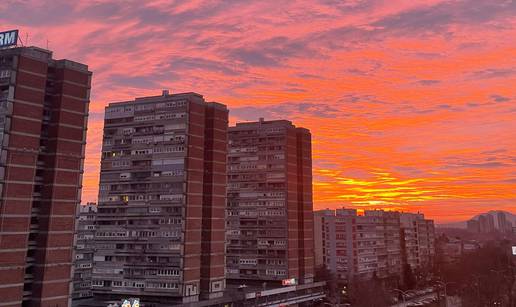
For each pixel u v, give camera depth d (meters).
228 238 162.12
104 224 123.19
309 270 160.75
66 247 87.94
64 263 87.25
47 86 91.06
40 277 83.75
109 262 120.25
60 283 86.06
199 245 117.81
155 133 121.69
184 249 113.25
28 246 83.88
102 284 119.94
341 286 192.25
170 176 117.81
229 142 168.62
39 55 88.06
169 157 118.88
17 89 83.56
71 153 90.81
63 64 91.62
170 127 120.31
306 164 168.00
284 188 157.25
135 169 122.56
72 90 92.38
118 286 118.06
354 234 196.50
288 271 151.88
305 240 161.00
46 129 89.88
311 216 166.62
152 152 121.12
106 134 128.62
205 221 123.94
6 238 78.94
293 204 159.00
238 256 159.62
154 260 115.31
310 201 167.25
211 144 127.38
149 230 117.31
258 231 158.25
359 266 194.75
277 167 159.62
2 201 79.12
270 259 154.75
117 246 120.25
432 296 192.88
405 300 180.25
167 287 112.75
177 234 114.12
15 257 79.88
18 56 84.50
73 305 111.25
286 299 146.38
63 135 89.88
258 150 163.50
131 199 121.25
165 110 121.81
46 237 85.12
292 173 161.12
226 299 123.62
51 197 86.69
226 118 132.62
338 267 198.12
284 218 155.12
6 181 80.06
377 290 162.75
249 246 158.62
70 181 90.12
